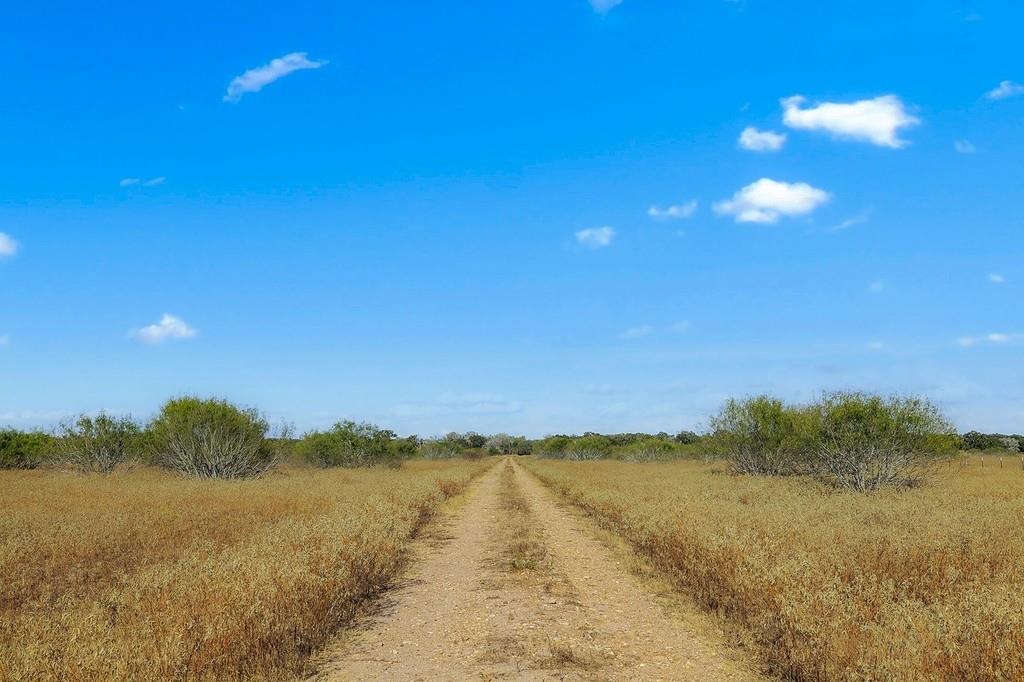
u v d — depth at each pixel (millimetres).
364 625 10070
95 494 21938
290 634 8656
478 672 7938
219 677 7199
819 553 10766
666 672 7953
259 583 8789
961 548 11180
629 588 12453
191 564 10352
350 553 11445
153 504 19422
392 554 14234
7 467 41375
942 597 8734
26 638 7000
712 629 9688
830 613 7652
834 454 29047
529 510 26188
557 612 10711
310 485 27891
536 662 8281
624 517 18531
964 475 32094
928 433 28109
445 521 22969
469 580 13297
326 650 8883
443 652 8734
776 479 31703
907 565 10367
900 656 6504
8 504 19047
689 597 11430
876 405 28578
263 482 29844
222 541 14219
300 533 12766
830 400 29484
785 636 8008
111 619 8125
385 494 22938
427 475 38875
